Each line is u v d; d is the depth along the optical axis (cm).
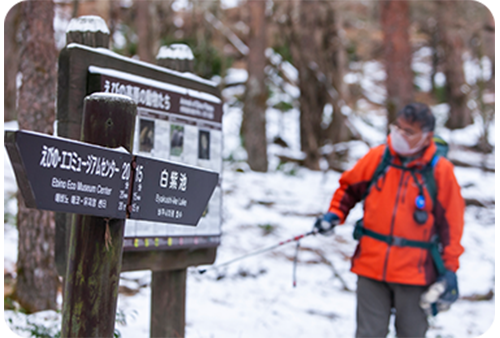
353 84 1734
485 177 1188
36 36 424
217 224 316
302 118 1232
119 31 1326
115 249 176
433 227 289
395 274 284
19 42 434
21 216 427
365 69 2188
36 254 420
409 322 291
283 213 834
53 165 147
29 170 141
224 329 412
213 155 316
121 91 258
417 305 290
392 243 287
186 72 314
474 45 1596
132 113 181
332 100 1220
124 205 171
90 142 176
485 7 1280
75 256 174
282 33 1259
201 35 1281
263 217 798
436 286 279
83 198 156
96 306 173
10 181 811
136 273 538
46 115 427
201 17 1273
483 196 1033
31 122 423
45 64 426
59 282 475
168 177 188
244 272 594
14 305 412
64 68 245
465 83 1631
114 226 175
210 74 1410
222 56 1384
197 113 305
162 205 187
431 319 488
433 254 288
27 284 419
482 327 479
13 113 996
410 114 287
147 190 180
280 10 1225
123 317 383
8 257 536
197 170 201
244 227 754
